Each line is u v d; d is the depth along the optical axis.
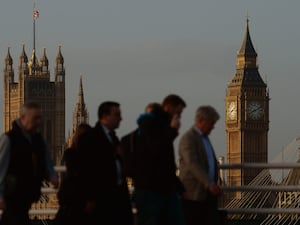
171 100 23.41
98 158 22.53
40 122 22.75
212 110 23.83
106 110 22.88
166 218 22.84
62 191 22.61
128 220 23.12
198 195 23.72
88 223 22.62
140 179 22.61
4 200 22.33
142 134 22.58
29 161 22.58
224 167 25.89
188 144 23.61
